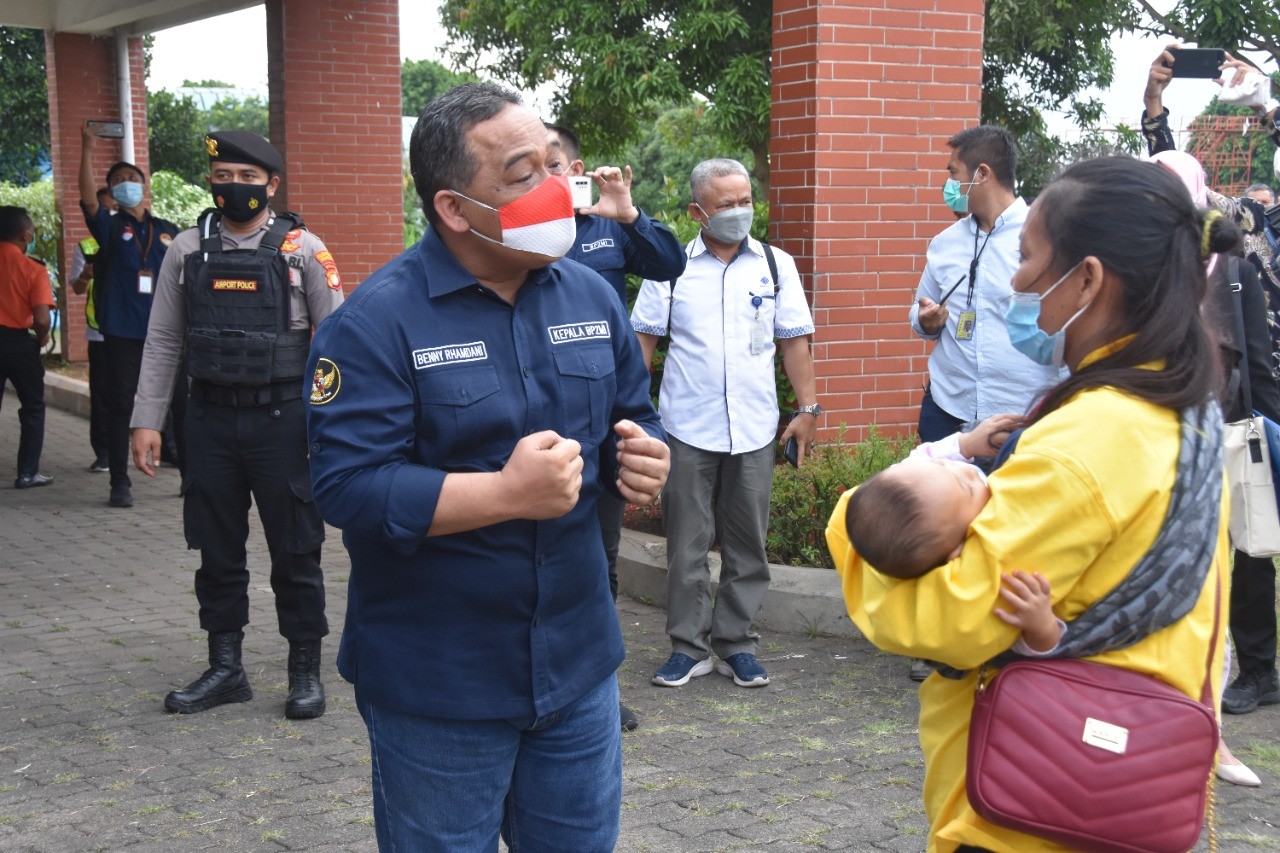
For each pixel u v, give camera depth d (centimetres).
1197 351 180
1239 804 387
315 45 1120
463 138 213
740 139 1393
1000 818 176
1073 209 183
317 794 399
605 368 238
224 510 468
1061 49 1423
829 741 438
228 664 484
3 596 650
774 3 684
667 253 441
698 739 441
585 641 237
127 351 861
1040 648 177
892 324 692
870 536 178
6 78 2088
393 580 222
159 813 385
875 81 671
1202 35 1362
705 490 498
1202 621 181
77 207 1505
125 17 1329
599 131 1591
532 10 1409
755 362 493
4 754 432
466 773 228
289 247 450
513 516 205
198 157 2244
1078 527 171
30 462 938
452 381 218
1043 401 187
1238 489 430
